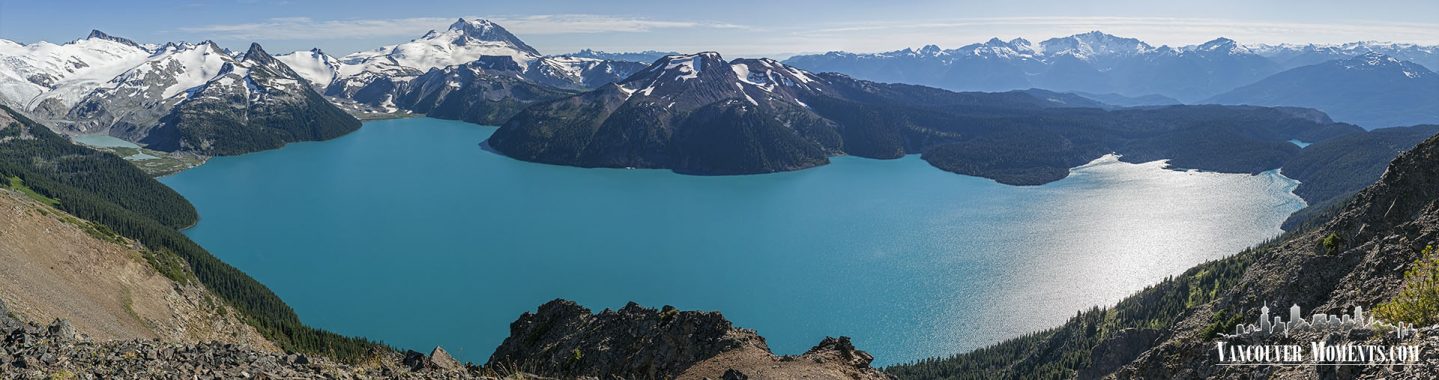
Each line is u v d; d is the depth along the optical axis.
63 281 94.69
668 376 56.59
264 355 31.58
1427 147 84.00
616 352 63.69
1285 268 88.50
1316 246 88.19
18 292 71.81
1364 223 84.62
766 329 177.62
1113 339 98.88
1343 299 67.50
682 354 58.72
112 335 82.25
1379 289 63.72
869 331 175.38
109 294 104.19
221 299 137.88
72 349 29.41
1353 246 83.94
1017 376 136.50
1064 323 173.75
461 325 180.38
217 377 28.02
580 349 66.62
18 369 26.47
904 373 146.62
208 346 31.64
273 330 140.50
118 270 115.56
